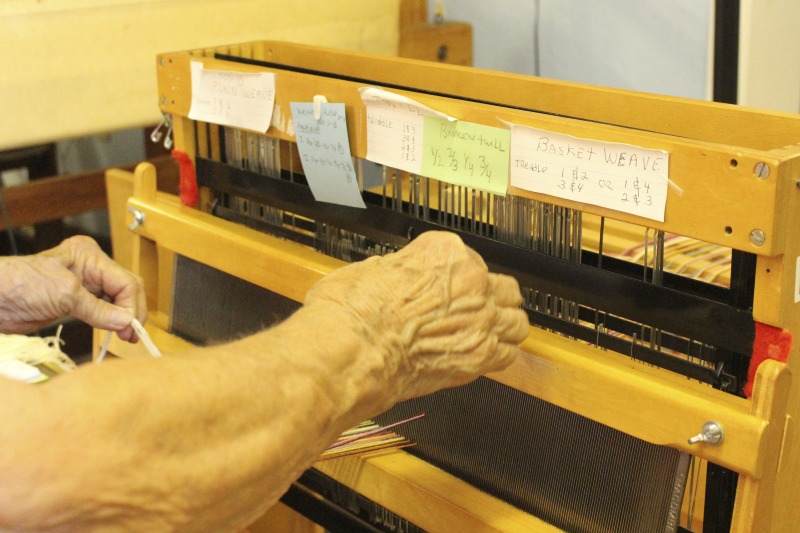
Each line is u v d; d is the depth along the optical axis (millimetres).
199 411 558
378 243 1053
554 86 1055
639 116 993
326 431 638
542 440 880
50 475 512
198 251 1136
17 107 1449
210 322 1209
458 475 949
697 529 1049
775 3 1523
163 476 545
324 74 1078
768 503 732
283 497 1138
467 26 2121
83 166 2787
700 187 703
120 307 985
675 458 786
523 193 827
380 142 928
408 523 1043
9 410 509
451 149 867
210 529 595
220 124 1123
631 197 749
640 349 850
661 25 1794
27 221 1848
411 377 715
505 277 774
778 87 1607
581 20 1935
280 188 1095
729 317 744
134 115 1586
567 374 798
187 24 1586
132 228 1228
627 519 829
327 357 635
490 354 744
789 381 711
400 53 1986
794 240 692
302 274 1003
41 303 940
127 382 544
